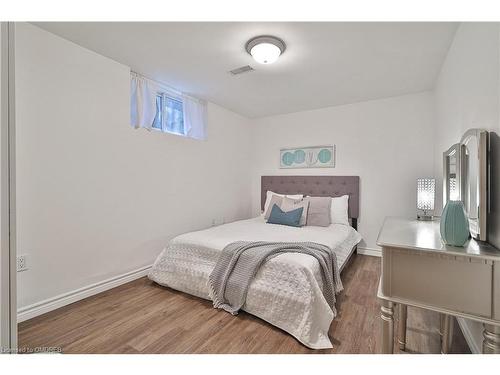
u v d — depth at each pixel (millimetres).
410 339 1631
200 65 2486
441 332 1553
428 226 1676
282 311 1717
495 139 1171
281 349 1522
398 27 1816
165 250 2488
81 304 2092
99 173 2322
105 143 2367
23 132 1829
